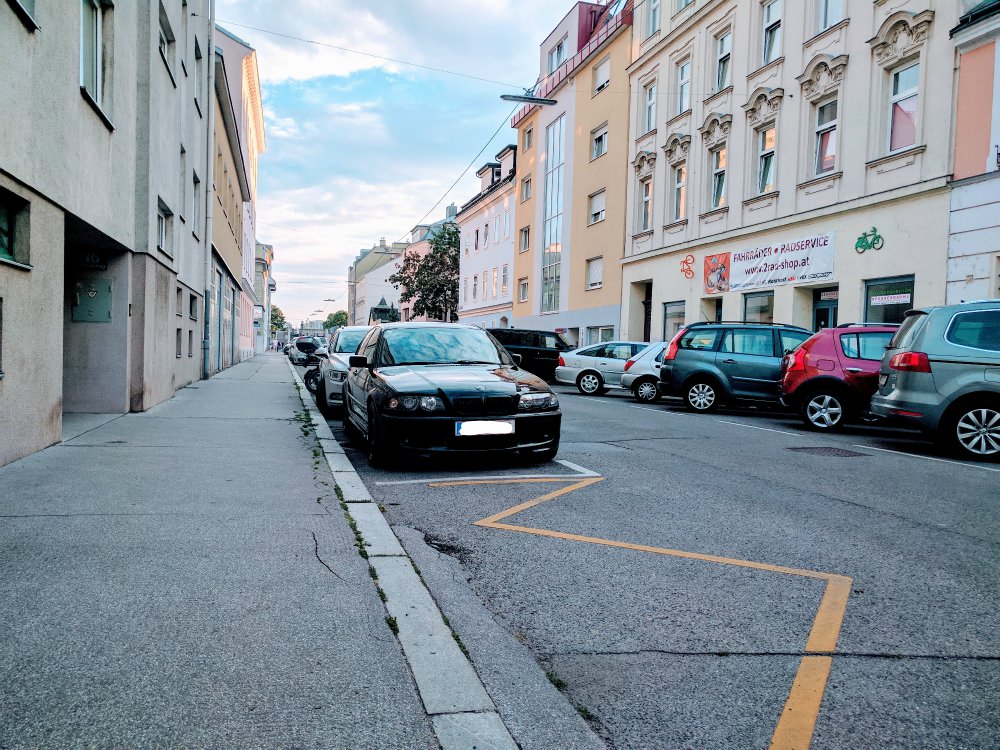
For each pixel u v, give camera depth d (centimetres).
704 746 239
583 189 3042
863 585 394
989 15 1281
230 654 288
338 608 339
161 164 1188
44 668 270
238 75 3638
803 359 1121
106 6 892
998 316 823
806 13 1764
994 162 1284
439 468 736
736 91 2036
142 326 1088
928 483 675
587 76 3014
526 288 3728
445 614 346
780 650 313
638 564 426
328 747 227
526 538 480
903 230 1474
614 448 882
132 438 824
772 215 1877
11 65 582
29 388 676
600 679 285
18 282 636
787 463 783
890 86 1544
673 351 1448
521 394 731
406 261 5219
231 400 1348
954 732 249
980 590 387
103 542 425
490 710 255
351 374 954
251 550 421
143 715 241
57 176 701
